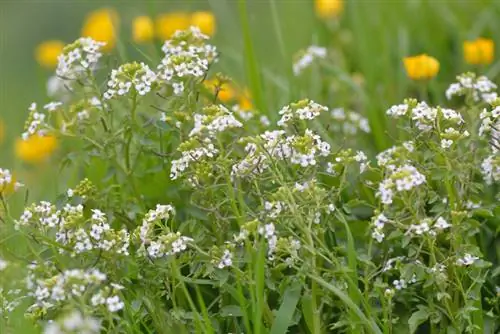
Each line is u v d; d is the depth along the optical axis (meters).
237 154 6.34
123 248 5.52
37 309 5.37
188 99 6.16
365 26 9.72
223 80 6.44
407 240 5.39
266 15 10.67
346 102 8.70
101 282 5.27
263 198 5.79
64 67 6.16
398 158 5.76
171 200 6.57
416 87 8.66
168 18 8.54
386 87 8.59
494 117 5.75
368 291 5.73
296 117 5.90
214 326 5.60
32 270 5.66
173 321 5.58
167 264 5.52
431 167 5.79
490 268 6.14
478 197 6.36
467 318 5.34
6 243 6.09
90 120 6.40
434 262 5.50
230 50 9.59
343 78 8.20
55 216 5.59
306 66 8.34
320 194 5.48
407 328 5.83
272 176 5.67
